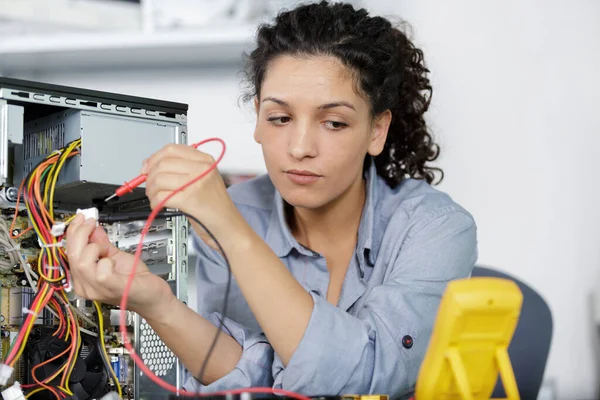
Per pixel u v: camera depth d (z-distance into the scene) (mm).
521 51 2646
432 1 2664
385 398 822
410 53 1448
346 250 1328
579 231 2621
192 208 885
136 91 2809
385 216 1324
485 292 642
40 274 953
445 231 1234
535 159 2646
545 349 1662
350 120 1087
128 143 1087
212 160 913
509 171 2658
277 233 1340
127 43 2498
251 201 1442
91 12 2506
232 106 2752
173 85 2789
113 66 2801
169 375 1139
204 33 2447
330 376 939
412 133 1483
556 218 2635
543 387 2527
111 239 1206
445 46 2670
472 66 2668
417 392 703
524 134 2648
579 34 2611
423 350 1042
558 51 2625
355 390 965
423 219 1248
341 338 947
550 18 2625
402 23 1858
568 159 2629
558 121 2635
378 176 1404
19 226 1057
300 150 1057
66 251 939
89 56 2637
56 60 2695
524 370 1646
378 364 980
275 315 930
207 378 1103
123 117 1084
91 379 1077
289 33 1093
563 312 2617
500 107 2660
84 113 1046
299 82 1064
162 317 1036
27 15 2520
